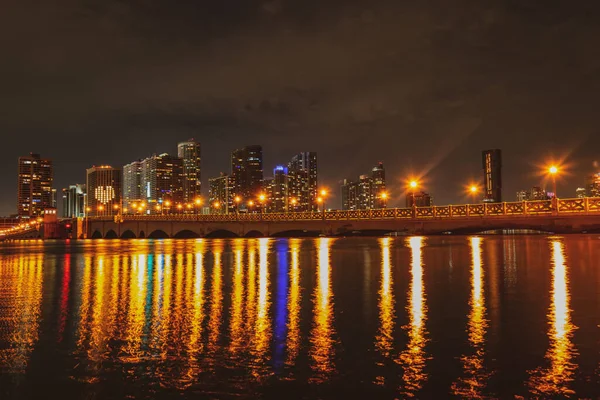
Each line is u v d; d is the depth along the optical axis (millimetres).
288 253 53156
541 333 14195
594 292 21156
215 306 19422
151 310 18734
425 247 57406
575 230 74438
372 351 12688
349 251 53625
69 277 31688
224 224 147125
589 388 10070
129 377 11094
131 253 61406
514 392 9922
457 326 15250
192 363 11977
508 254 42406
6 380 10984
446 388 10172
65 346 13578
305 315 17328
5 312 18562
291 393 10070
